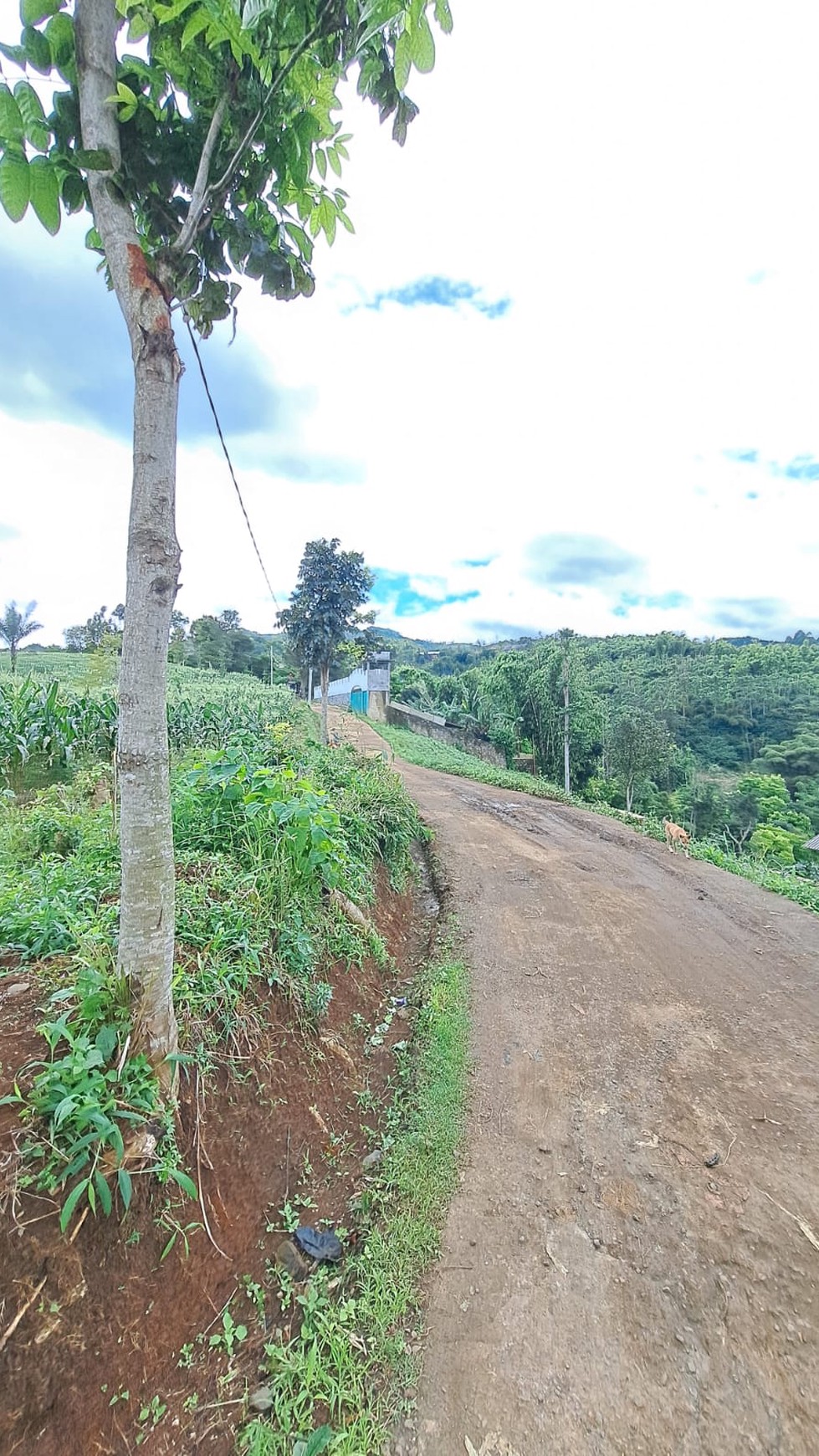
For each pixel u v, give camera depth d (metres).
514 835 8.49
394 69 1.62
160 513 1.78
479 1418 1.58
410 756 15.95
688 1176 2.45
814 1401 1.64
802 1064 3.30
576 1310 1.88
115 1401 1.43
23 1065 1.80
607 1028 3.60
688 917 5.64
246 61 1.67
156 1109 1.85
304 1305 1.83
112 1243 1.62
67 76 1.74
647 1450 1.52
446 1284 1.96
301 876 3.63
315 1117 2.53
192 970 2.54
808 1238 2.18
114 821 4.05
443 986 3.95
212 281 2.08
